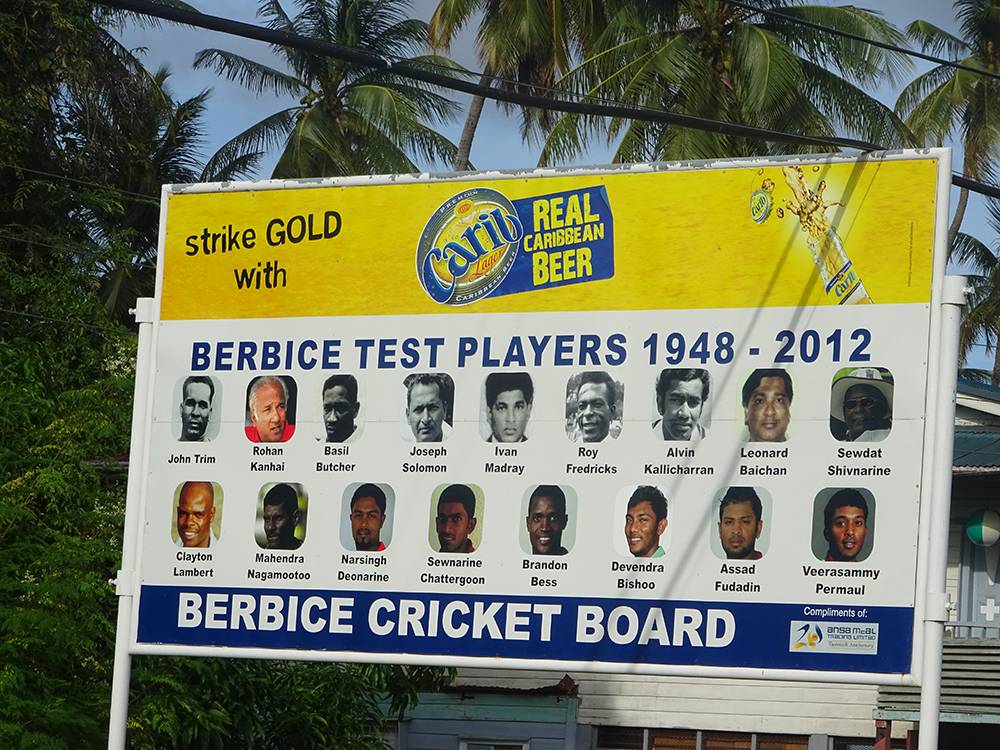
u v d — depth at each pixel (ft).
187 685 48.96
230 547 40.22
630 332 38.40
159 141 115.85
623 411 38.17
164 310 41.78
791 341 37.29
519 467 38.65
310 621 39.37
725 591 36.88
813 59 94.73
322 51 31.94
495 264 39.65
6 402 53.06
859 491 36.37
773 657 36.37
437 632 38.52
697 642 36.88
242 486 40.42
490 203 39.93
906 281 36.68
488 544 38.55
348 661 38.91
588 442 38.27
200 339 41.39
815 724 69.62
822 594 36.29
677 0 94.89
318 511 39.81
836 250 37.27
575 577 37.86
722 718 70.74
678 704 71.31
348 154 119.03
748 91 89.97
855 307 36.96
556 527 38.17
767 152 91.15
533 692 71.92
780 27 94.48
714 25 91.97
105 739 46.42
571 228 39.24
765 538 36.81
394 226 40.57
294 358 40.65
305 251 41.06
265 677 52.13
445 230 40.19
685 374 37.88
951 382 36.06
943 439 35.96
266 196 41.52
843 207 37.35
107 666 48.67
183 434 41.06
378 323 40.24
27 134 78.33
